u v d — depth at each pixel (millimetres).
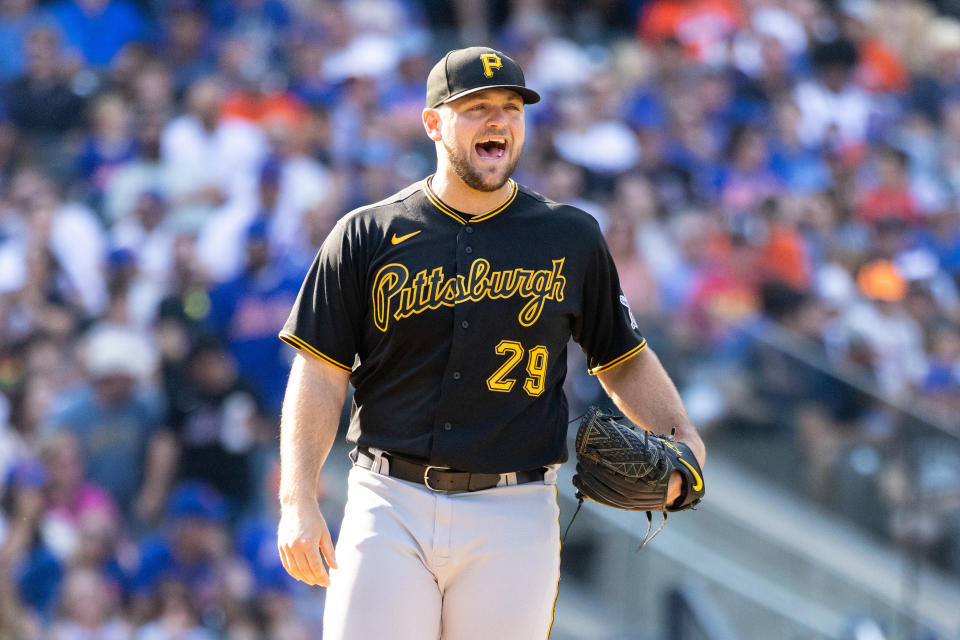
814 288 35812
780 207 36594
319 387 10805
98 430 28406
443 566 10656
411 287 10609
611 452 10883
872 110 45250
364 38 40188
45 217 32750
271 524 28297
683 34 43938
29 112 37406
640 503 11016
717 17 44188
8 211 34031
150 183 34656
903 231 40438
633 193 35531
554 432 10953
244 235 31672
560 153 37031
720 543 27672
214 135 35406
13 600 27062
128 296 30719
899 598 28594
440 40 42438
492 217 10789
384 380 10828
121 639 27062
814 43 45438
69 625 26906
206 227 32625
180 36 39375
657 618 26766
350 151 35969
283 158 34656
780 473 28531
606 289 11281
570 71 40562
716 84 42156
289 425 10734
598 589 26516
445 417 10617
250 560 27828
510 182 11109
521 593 10695
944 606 28750
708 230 34625
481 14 43625
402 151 36969
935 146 45844
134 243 32688
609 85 40188
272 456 28922
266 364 29641
